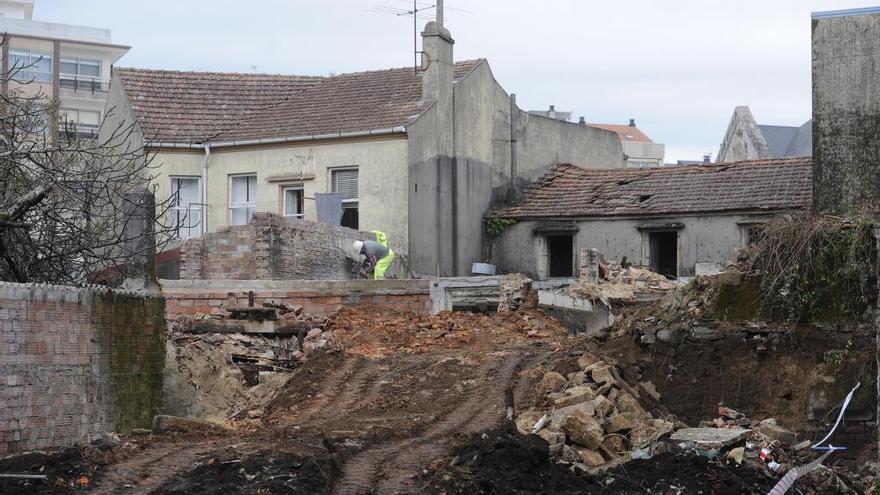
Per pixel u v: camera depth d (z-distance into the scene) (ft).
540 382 65.41
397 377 70.03
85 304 54.80
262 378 71.87
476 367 70.49
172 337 73.56
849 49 69.97
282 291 83.15
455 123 117.08
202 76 125.59
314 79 128.47
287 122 118.01
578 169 128.77
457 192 116.47
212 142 116.88
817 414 60.39
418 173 111.75
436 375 69.62
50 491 44.50
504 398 64.69
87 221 62.80
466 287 86.99
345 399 67.36
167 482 46.52
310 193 114.01
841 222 62.39
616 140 142.31
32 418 51.19
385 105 116.16
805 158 114.83
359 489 47.44
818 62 70.64
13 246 58.54
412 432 59.06
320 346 74.59
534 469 51.26
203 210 116.67
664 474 51.65
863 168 69.21
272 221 96.63
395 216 110.63
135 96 120.67
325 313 83.87
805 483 53.83
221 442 55.77
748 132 173.06
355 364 72.49
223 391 68.03
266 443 54.80
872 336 60.54
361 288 84.79
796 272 62.23
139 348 58.44
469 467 49.73
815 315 61.82
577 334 84.43
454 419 62.08
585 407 57.93
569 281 113.50
